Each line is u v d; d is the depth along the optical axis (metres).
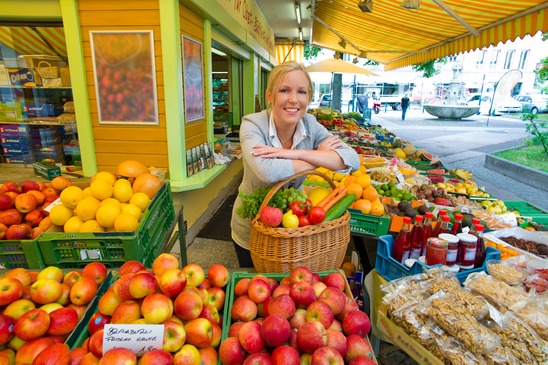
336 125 8.70
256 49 7.90
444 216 2.17
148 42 3.38
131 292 1.23
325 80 31.17
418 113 32.72
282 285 1.51
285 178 1.80
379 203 2.55
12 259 1.87
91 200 1.95
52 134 4.19
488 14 4.07
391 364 2.32
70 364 1.11
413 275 1.84
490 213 3.09
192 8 3.83
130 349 1.10
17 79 4.01
